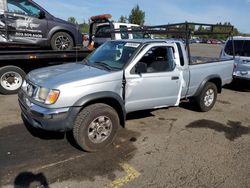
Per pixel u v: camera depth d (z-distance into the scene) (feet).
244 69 27.53
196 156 12.69
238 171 11.49
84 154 12.36
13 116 16.83
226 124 17.51
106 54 15.62
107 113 12.56
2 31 21.48
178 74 16.19
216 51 78.33
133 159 12.11
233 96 26.25
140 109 14.85
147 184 10.23
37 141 13.46
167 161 12.07
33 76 13.09
